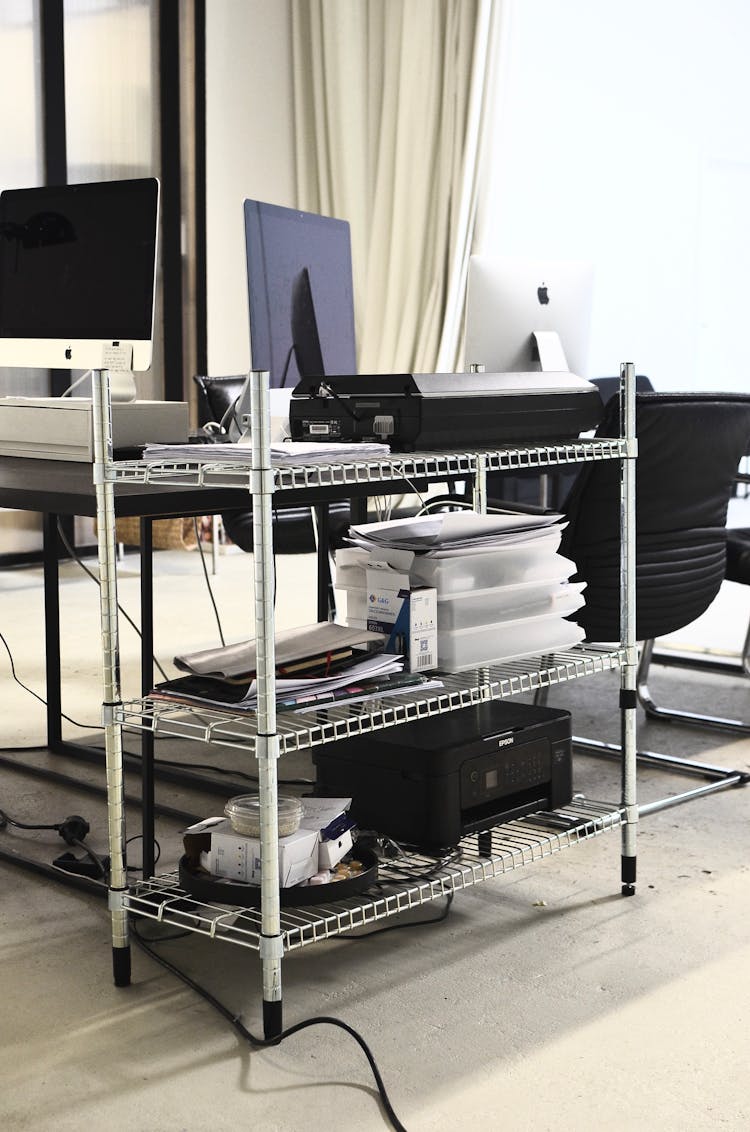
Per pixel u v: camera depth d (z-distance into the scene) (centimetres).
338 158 599
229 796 237
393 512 307
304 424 183
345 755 186
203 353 589
